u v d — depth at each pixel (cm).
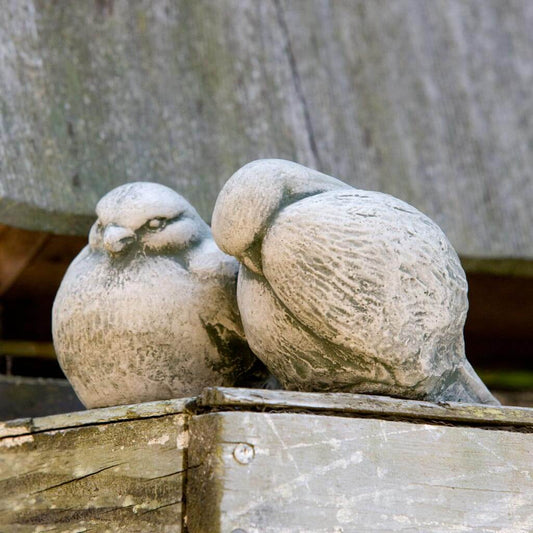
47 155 161
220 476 127
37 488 134
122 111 166
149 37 170
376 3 183
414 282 132
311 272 131
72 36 166
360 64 179
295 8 179
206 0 175
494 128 182
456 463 131
